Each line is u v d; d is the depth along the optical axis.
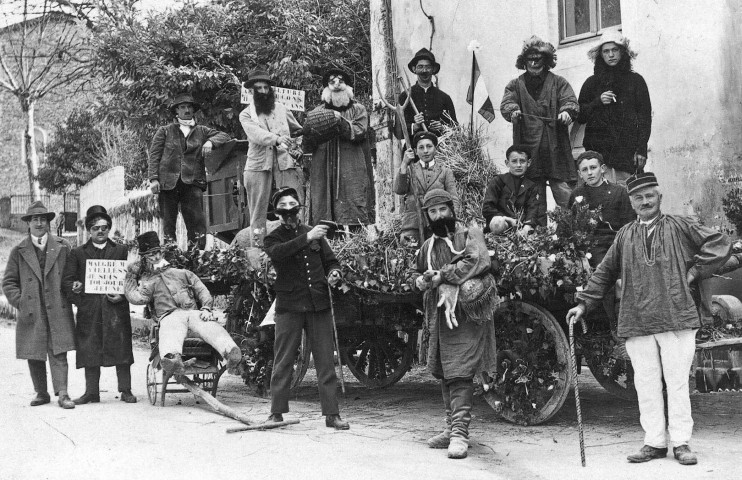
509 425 7.38
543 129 8.73
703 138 9.00
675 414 5.97
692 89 9.10
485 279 6.40
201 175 10.21
